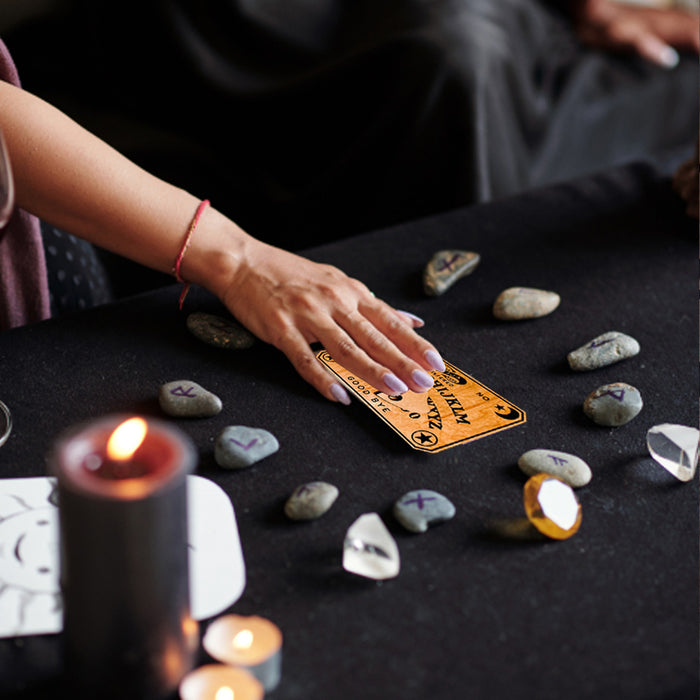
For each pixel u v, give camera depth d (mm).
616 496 848
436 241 1134
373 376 935
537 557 802
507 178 1953
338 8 2076
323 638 755
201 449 872
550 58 2279
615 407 904
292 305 974
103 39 1880
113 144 1827
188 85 1936
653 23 2627
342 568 793
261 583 783
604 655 750
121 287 1614
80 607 698
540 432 900
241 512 826
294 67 1985
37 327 984
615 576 792
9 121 966
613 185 1239
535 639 757
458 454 877
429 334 1002
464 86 1776
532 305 1021
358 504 835
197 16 1901
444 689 734
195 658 738
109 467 696
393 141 1848
